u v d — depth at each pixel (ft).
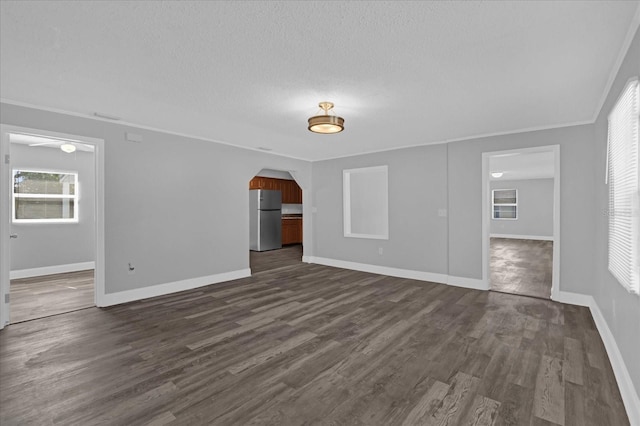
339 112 11.19
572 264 12.58
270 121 12.36
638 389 5.58
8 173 10.27
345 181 19.99
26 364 7.77
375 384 6.94
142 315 11.27
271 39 6.42
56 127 10.98
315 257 21.75
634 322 5.89
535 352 8.39
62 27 5.96
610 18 5.66
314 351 8.50
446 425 5.64
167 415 5.91
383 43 6.57
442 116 11.63
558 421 5.72
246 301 12.95
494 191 38.55
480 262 14.84
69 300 13.02
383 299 13.24
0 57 7.16
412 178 16.99
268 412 6.00
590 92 9.21
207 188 15.57
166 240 14.02
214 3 5.24
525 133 13.53
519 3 5.26
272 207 28.96
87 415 5.89
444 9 5.43
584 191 12.23
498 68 7.72
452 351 8.48
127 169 12.80
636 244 5.85
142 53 6.99
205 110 11.00
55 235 18.28
